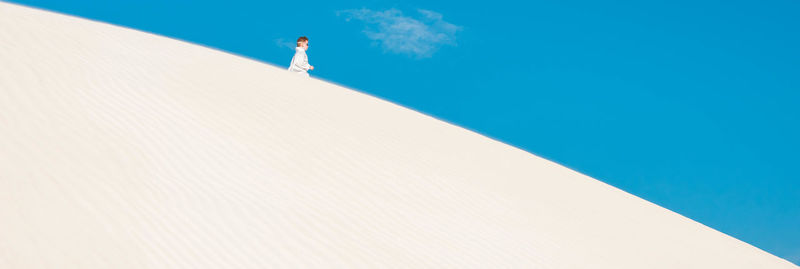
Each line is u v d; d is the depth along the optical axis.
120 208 6.87
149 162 7.99
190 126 9.33
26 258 5.71
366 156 10.34
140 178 7.57
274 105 11.33
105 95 9.46
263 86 12.27
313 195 8.52
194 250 6.62
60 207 6.54
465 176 11.04
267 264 6.76
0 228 5.97
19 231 6.02
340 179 9.23
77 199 6.77
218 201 7.64
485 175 11.57
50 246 5.96
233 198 7.81
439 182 10.27
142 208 7.01
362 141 10.98
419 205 9.22
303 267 6.88
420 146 11.88
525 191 11.48
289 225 7.60
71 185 6.96
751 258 12.64
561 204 11.54
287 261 6.91
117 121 8.77
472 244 8.48
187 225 6.99
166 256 6.38
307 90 13.18
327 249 7.33
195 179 7.98
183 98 10.30
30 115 8.15
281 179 8.66
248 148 9.24
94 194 6.95
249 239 7.09
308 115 11.40
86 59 10.62
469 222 9.16
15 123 7.84
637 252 10.27
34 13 12.71
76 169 7.29
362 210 8.54
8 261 5.61
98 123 8.53
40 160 7.23
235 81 12.04
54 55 10.29
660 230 12.32
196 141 8.94
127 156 7.94
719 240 13.39
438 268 7.61
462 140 13.74
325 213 8.14
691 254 11.28
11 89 8.63
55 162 7.29
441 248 8.13
